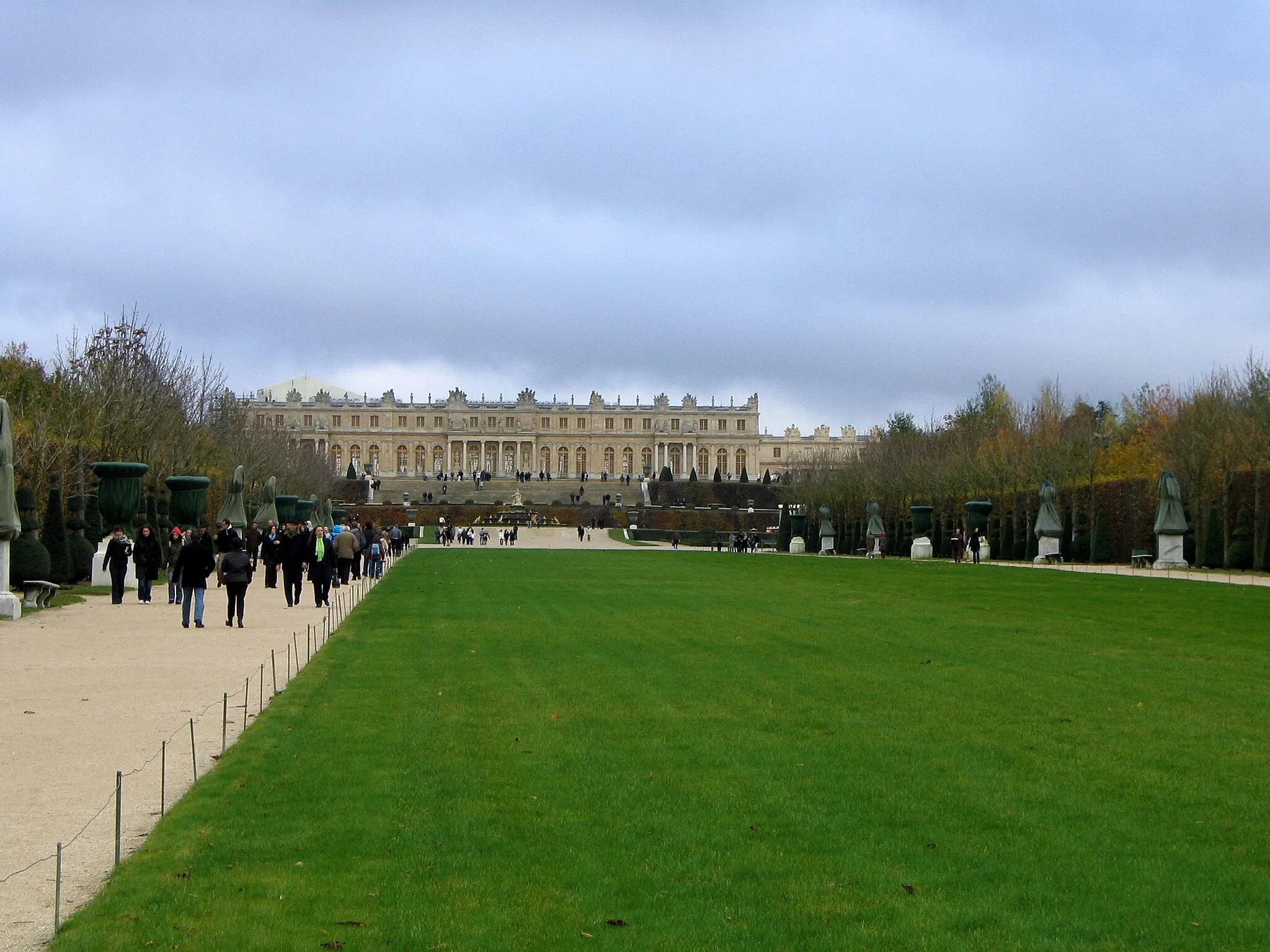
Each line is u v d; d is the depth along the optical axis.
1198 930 12.20
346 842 14.91
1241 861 14.26
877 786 17.58
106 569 57.62
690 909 12.76
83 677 28.20
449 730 21.58
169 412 87.19
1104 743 20.45
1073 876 13.73
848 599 52.22
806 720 22.52
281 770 18.47
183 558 39.50
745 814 16.14
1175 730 21.50
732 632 38.03
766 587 60.66
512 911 12.67
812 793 17.20
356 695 25.41
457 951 11.68
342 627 39.94
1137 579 63.34
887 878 13.70
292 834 15.20
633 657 31.66
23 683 27.28
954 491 113.25
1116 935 12.07
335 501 192.12
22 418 73.81
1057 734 21.19
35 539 47.69
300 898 13.00
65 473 66.25
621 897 13.09
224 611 46.41
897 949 11.76
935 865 14.11
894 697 25.05
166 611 45.53
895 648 33.53
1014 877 13.71
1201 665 29.86
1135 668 29.28
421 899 13.00
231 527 42.72
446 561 95.00
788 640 35.53
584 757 19.42
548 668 29.66
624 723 22.27
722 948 11.77
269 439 133.50
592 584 63.41
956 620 41.62
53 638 36.41
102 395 76.50
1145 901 12.97
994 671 28.80
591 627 39.66
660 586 61.53
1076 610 45.19
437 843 14.88
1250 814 16.12
